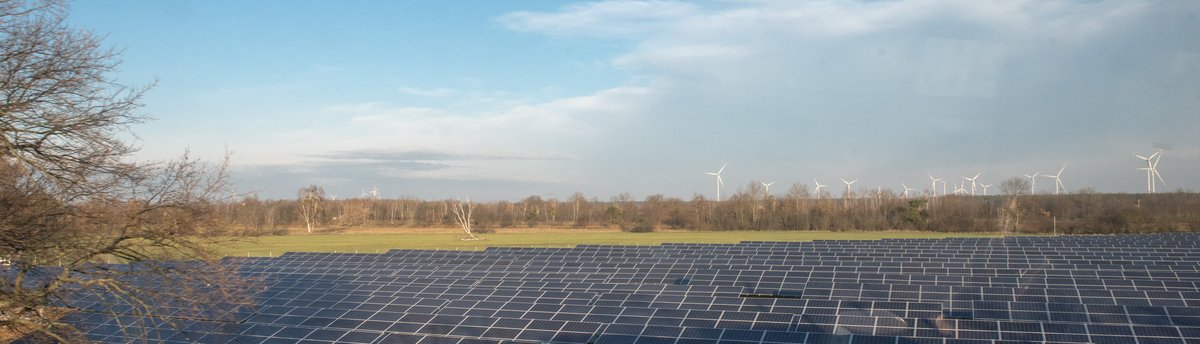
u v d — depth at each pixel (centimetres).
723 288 4381
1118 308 3344
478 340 3372
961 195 17038
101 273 2219
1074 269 4878
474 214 18725
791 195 17312
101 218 2109
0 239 1925
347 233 15212
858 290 4197
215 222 2356
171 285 2358
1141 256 5759
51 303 2256
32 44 1911
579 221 18325
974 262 5372
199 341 3397
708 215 16975
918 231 14625
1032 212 14600
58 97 1966
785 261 5625
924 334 3198
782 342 3127
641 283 4581
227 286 2517
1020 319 3388
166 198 2234
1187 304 3712
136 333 3378
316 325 3628
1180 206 13862
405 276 4856
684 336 3247
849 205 17212
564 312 3706
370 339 3422
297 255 6003
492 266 5572
